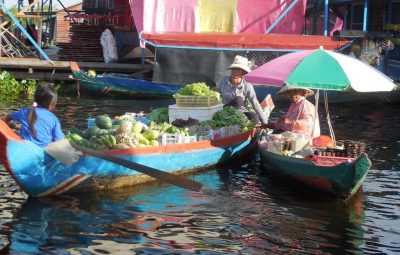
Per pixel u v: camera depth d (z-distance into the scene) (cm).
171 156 900
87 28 2316
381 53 2023
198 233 677
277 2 2181
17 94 1958
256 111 1087
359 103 1897
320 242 663
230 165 1038
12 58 2112
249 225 711
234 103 1088
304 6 2202
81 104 1775
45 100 773
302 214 761
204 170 988
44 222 689
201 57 1867
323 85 864
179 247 633
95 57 2314
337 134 1354
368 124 1514
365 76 876
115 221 704
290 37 1850
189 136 962
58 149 743
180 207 770
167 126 970
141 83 1909
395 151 1159
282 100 1925
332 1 2448
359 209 788
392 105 1902
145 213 738
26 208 736
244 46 1845
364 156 771
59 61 2169
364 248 648
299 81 870
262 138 1070
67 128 1310
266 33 2119
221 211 761
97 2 2638
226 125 1046
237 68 1070
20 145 720
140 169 747
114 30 2320
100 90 1950
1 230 658
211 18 2162
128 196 809
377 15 2272
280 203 808
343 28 2425
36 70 2136
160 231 677
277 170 929
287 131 959
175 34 1870
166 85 1898
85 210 738
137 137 881
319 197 845
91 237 649
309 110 956
